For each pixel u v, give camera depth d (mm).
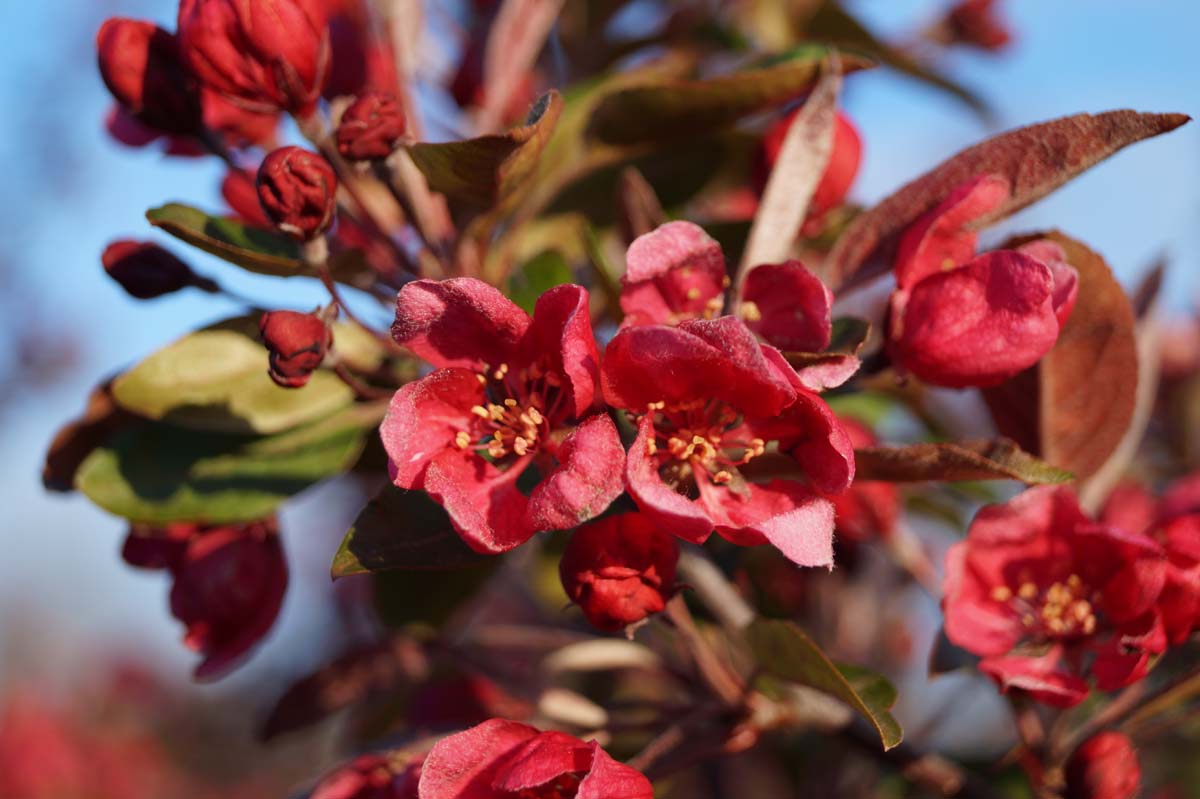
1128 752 406
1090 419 427
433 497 369
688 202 489
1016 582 409
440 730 433
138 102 430
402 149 415
